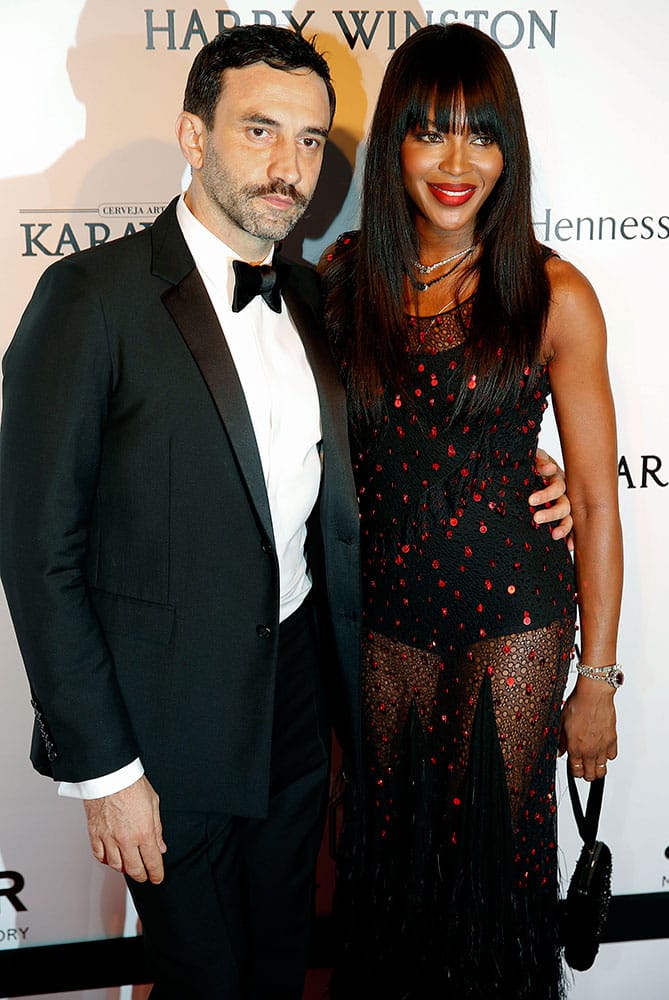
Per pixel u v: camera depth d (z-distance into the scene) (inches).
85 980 80.6
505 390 57.0
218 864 57.8
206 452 50.6
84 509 48.7
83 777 49.4
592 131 71.7
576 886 67.8
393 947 66.9
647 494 77.6
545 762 62.2
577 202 72.8
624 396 75.9
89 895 79.6
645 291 74.5
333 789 78.5
